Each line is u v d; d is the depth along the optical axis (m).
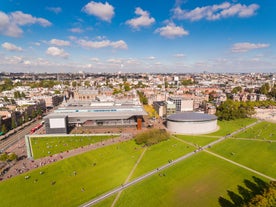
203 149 163.38
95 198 103.38
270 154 153.62
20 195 106.38
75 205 98.19
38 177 123.62
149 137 177.88
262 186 111.06
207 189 109.88
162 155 152.75
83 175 125.88
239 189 109.25
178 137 193.62
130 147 169.50
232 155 151.62
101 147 170.12
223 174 124.88
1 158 141.50
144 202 100.00
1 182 117.69
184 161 142.00
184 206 96.94
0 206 98.38
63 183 117.31
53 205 98.62
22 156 157.00
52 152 163.12
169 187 112.00
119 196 104.69
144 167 134.62
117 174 126.38
